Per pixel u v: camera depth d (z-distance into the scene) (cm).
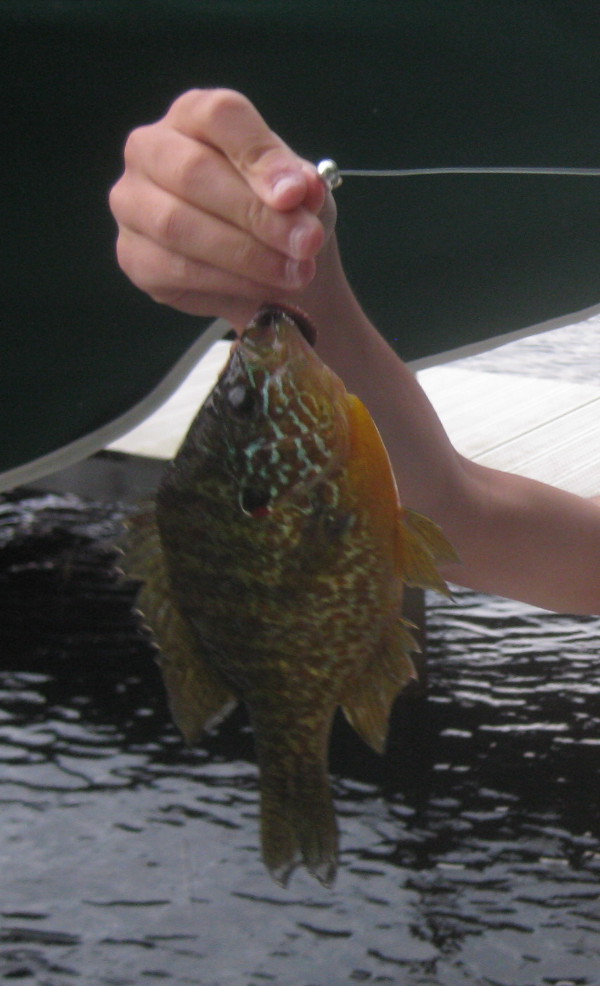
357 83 117
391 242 122
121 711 183
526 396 217
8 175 107
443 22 119
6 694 186
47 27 106
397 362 106
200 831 154
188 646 88
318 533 87
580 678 191
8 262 108
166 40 109
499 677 192
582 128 126
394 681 88
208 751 173
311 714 88
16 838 152
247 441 87
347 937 133
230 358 88
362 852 149
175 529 87
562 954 128
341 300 102
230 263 88
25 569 229
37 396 110
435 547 88
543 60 123
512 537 112
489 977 125
